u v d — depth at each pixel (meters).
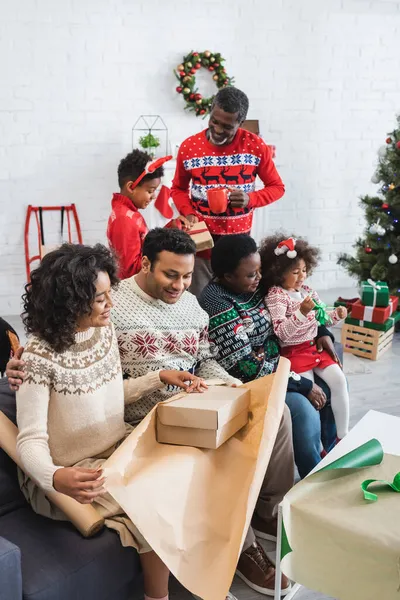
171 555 1.54
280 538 1.53
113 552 1.58
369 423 1.98
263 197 2.86
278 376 1.80
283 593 1.95
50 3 4.13
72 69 4.28
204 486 1.68
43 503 1.68
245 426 1.85
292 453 2.11
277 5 4.59
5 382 1.98
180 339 2.00
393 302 4.05
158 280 1.90
